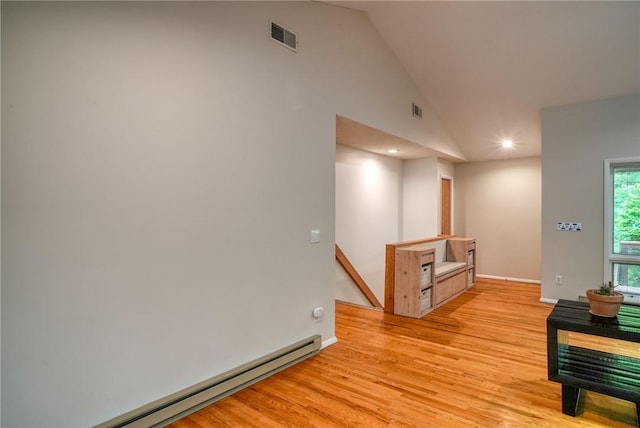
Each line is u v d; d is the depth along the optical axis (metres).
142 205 2.02
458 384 2.55
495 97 4.74
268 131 2.72
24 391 1.66
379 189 5.79
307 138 3.07
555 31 3.56
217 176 2.38
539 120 5.08
